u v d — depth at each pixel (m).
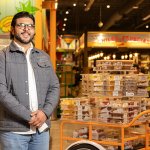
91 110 4.43
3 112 2.56
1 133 2.58
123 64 5.18
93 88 4.82
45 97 2.67
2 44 4.76
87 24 23.61
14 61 2.58
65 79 10.39
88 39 16.94
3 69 2.56
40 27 4.88
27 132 2.55
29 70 2.61
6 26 4.78
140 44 16.92
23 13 2.62
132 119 4.36
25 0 4.82
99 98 4.49
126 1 16.25
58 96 2.72
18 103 2.48
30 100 2.57
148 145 4.67
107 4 16.98
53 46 8.47
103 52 22.22
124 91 4.73
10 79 2.55
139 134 4.66
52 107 2.61
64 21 22.03
